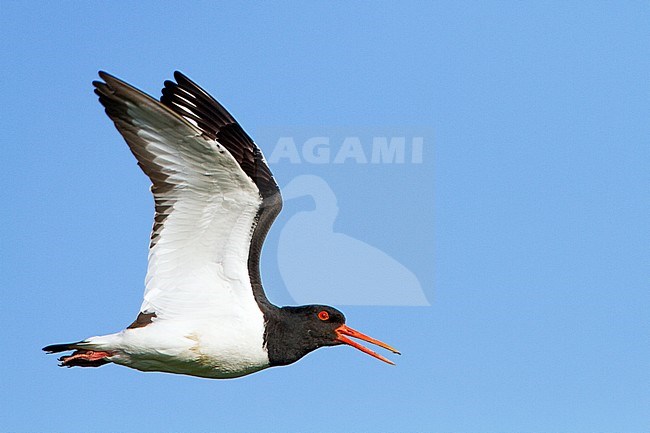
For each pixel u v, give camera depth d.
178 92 17.39
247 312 15.58
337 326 17.02
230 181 14.70
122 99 13.88
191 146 14.30
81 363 15.37
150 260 15.15
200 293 15.39
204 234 15.17
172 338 15.15
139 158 14.34
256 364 15.90
